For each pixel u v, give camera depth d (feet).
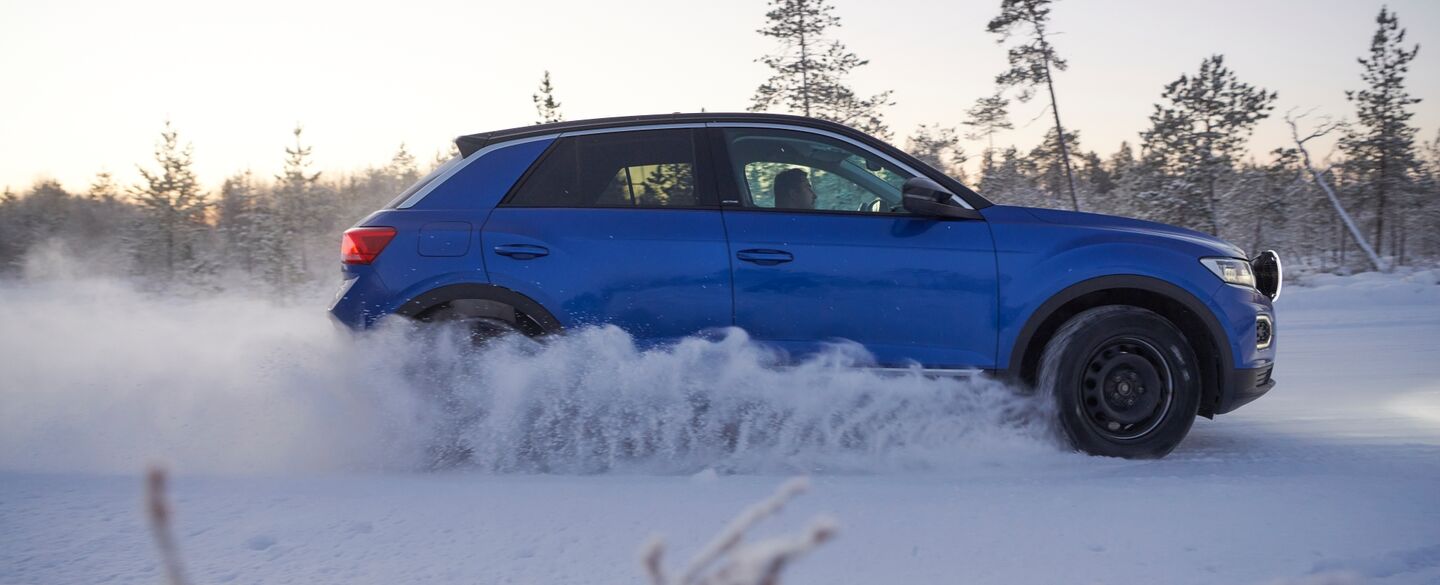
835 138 15.58
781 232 14.79
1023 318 14.74
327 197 120.88
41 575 8.78
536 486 12.32
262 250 113.80
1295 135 94.38
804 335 14.62
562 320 14.57
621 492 11.94
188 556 9.34
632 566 9.09
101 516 10.68
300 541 9.82
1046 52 94.43
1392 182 112.16
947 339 14.74
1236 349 15.08
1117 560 9.24
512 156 15.34
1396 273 78.74
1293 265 104.99
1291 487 12.08
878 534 10.03
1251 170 99.45
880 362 14.64
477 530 10.21
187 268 116.06
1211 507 11.09
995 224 15.06
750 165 15.34
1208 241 15.69
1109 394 14.69
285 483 12.42
